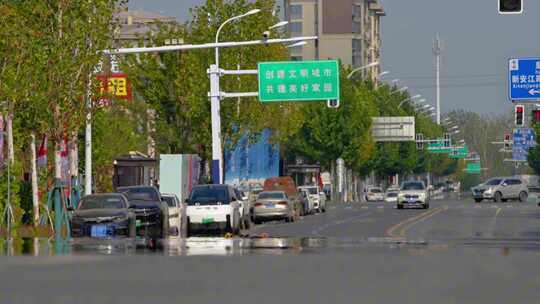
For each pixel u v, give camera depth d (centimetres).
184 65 14812
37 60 8831
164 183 12756
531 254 5994
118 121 13650
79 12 9119
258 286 4334
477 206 18088
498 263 5362
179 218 10138
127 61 14962
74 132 9306
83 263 5341
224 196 10181
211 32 14775
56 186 8606
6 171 8662
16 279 4594
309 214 15375
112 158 12550
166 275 4759
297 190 15000
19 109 9000
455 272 4897
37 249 6431
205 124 14875
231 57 14750
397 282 4466
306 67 13462
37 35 8869
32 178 9381
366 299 3931
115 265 5238
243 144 16262
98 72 9581
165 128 15238
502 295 4050
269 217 12862
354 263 5362
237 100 14738
